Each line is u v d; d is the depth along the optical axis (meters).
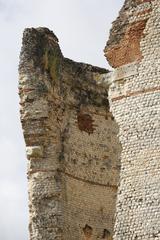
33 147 32.94
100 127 35.78
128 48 28.47
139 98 27.80
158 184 26.73
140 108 27.69
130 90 28.06
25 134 33.12
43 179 32.75
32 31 33.91
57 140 33.53
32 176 32.91
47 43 34.19
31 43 33.78
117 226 27.06
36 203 32.59
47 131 33.09
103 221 34.81
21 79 33.47
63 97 34.62
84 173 34.69
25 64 33.53
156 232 26.31
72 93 35.19
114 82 28.47
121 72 28.42
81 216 34.03
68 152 34.16
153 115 27.41
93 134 35.53
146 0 28.34
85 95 35.69
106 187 35.31
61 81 34.69
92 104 35.81
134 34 28.41
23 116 33.19
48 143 33.16
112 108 28.28
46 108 33.16
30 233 32.44
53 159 33.03
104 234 34.72
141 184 27.02
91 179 34.91
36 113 33.06
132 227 26.80
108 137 35.91
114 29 28.95
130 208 27.00
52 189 32.62
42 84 33.34
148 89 27.72
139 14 28.42
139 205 26.88
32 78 33.34
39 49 33.81
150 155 27.11
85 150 35.00
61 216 32.50
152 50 27.95
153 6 28.17
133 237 26.69
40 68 33.59
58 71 34.50
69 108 34.88
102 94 36.19
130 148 27.52
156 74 27.70
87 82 35.91
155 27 28.03
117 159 35.88
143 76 27.91
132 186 27.16
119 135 27.84
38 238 32.19
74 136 34.69
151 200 26.70
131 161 27.41
